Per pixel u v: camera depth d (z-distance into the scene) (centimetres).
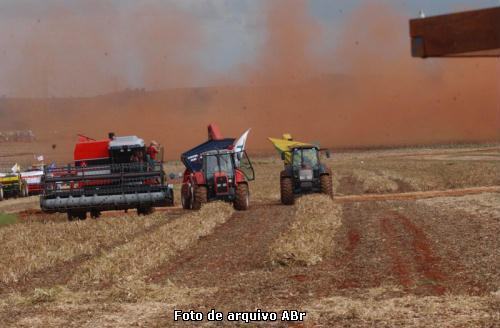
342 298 2855
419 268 3497
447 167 14362
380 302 2722
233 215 7056
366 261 3778
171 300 3023
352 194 9519
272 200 9238
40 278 3856
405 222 5566
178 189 12812
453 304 2602
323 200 7138
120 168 7412
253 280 3425
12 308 2995
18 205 11156
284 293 3067
